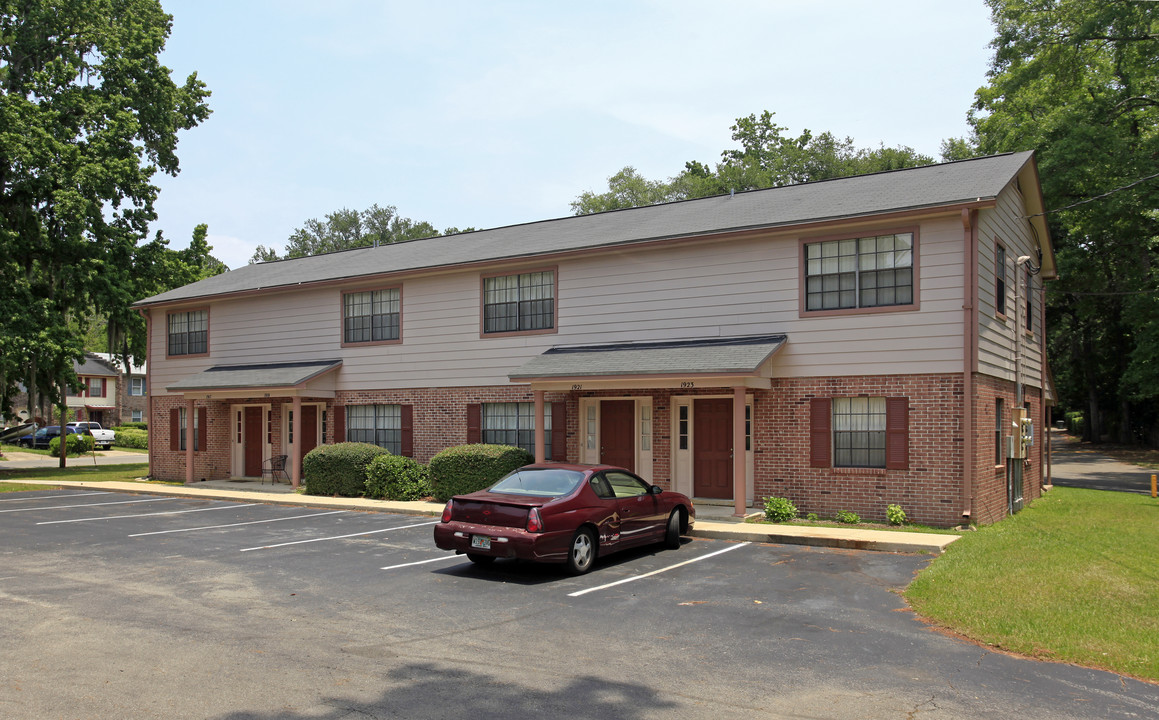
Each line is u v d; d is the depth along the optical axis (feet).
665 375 50.01
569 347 61.26
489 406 66.03
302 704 18.85
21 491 77.87
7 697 19.24
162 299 86.28
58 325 95.76
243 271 95.66
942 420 47.32
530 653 23.21
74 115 104.73
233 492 69.87
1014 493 57.77
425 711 18.47
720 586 32.60
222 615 27.76
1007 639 24.12
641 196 177.06
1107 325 145.18
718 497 55.31
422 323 69.56
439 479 60.75
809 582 33.30
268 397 78.64
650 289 58.23
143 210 109.19
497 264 64.39
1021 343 60.03
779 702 19.10
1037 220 65.51
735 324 54.60
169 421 86.48
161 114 111.65
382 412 72.23
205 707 18.62
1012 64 114.52
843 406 50.98
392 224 261.85
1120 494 76.07
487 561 37.35
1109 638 24.09
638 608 28.86
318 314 76.13
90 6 106.63
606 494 37.50
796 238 52.49
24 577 34.68
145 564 37.78
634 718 18.06
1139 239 108.99
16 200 98.32
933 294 47.96
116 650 23.34
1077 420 190.29
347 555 40.16
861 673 21.31
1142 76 109.81
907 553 39.88
